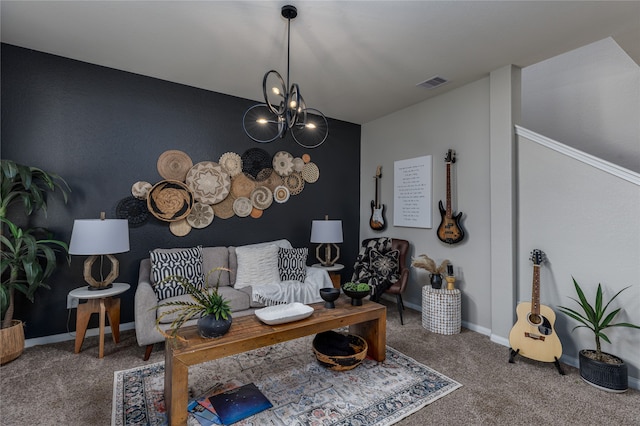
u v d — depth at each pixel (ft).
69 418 5.66
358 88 11.07
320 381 6.96
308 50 8.52
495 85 9.54
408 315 11.80
